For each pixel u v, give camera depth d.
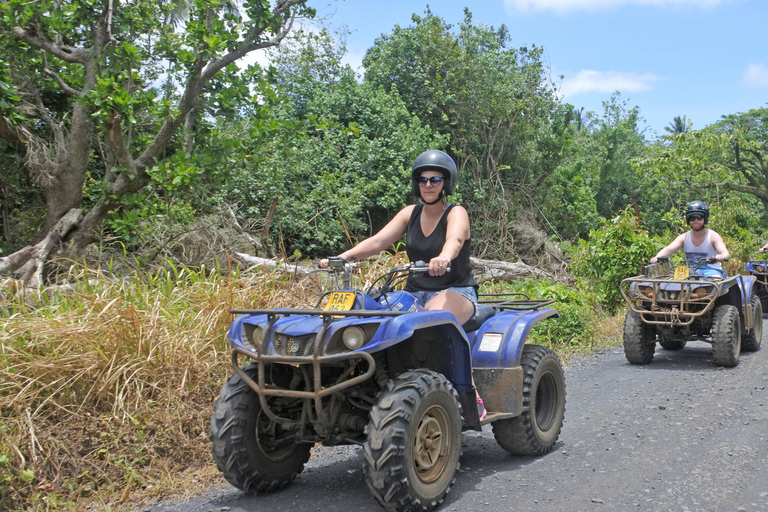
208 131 10.34
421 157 4.04
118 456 4.27
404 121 17.22
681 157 21.55
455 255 3.73
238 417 3.60
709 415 5.14
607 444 4.50
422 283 4.15
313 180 14.38
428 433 3.38
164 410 4.73
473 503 3.46
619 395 6.04
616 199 27.97
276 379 3.74
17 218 10.69
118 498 3.90
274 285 6.75
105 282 6.14
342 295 3.51
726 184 22.48
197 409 4.93
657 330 7.89
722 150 22.52
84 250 9.06
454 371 3.80
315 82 17.20
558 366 4.63
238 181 12.62
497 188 19.62
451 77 19.16
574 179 21.84
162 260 9.11
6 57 9.52
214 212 12.05
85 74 9.60
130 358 4.96
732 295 8.04
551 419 4.50
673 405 5.54
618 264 11.51
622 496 3.46
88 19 9.35
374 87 18.92
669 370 7.25
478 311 4.32
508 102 19.67
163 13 10.50
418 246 4.14
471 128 19.52
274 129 9.97
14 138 9.58
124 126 8.96
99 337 5.00
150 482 4.12
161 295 5.93
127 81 9.61
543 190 21.42
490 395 4.09
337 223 13.76
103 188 8.98
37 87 11.03
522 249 18.42
